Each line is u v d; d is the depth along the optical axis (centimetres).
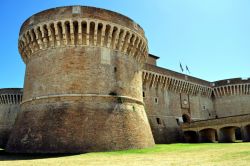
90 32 2711
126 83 2877
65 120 2369
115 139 2414
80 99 2502
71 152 2216
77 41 2683
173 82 5203
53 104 2489
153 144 2967
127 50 3014
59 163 1552
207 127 4603
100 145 2316
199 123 4728
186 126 4928
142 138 2694
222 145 3133
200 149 2541
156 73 4806
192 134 5078
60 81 2561
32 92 2702
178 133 4891
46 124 2386
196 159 1634
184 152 2231
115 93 2703
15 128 2670
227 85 6325
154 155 1989
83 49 2680
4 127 5231
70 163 1543
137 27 3106
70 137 2286
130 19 2994
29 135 2403
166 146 3153
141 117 2900
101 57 2722
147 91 4584
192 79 5803
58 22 2648
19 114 2797
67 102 2475
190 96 5697
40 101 2572
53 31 2705
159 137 4347
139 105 3028
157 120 4581
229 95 6325
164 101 4884
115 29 2830
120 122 2550
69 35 2684
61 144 2253
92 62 2664
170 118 4891
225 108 6278
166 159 1686
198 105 5853
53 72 2614
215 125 4503
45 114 2459
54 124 2362
